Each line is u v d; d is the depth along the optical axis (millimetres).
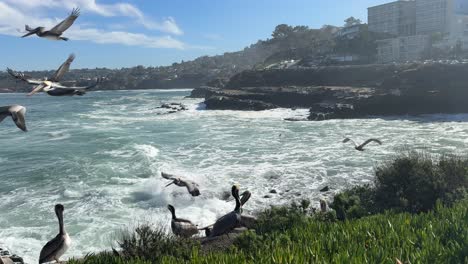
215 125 55656
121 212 19922
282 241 9609
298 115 67188
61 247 9453
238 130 49438
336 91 78625
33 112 84250
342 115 61438
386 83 77188
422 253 7371
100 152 35094
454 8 135375
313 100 80688
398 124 52188
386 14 155750
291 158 31500
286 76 109750
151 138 43594
